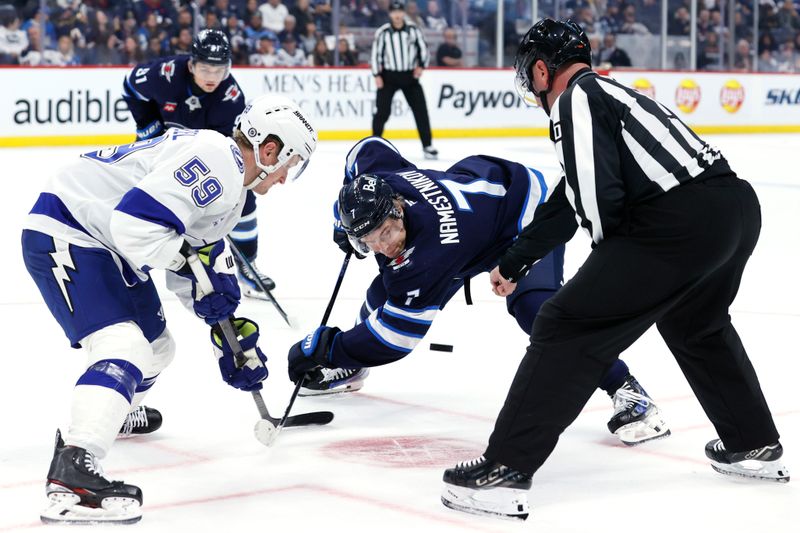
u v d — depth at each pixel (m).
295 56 20.91
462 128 22.12
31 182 13.91
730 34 25.11
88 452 3.70
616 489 4.22
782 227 11.66
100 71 18.33
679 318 4.20
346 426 5.07
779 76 25.38
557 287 5.03
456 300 7.99
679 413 5.26
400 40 17.84
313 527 3.75
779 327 7.16
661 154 3.80
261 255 9.91
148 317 4.22
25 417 5.13
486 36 22.70
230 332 4.22
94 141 18.42
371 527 3.76
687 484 4.28
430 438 4.89
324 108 20.70
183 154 3.72
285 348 6.55
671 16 24.48
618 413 4.79
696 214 3.79
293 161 4.04
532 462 3.87
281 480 4.27
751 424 4.24
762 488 4.24
